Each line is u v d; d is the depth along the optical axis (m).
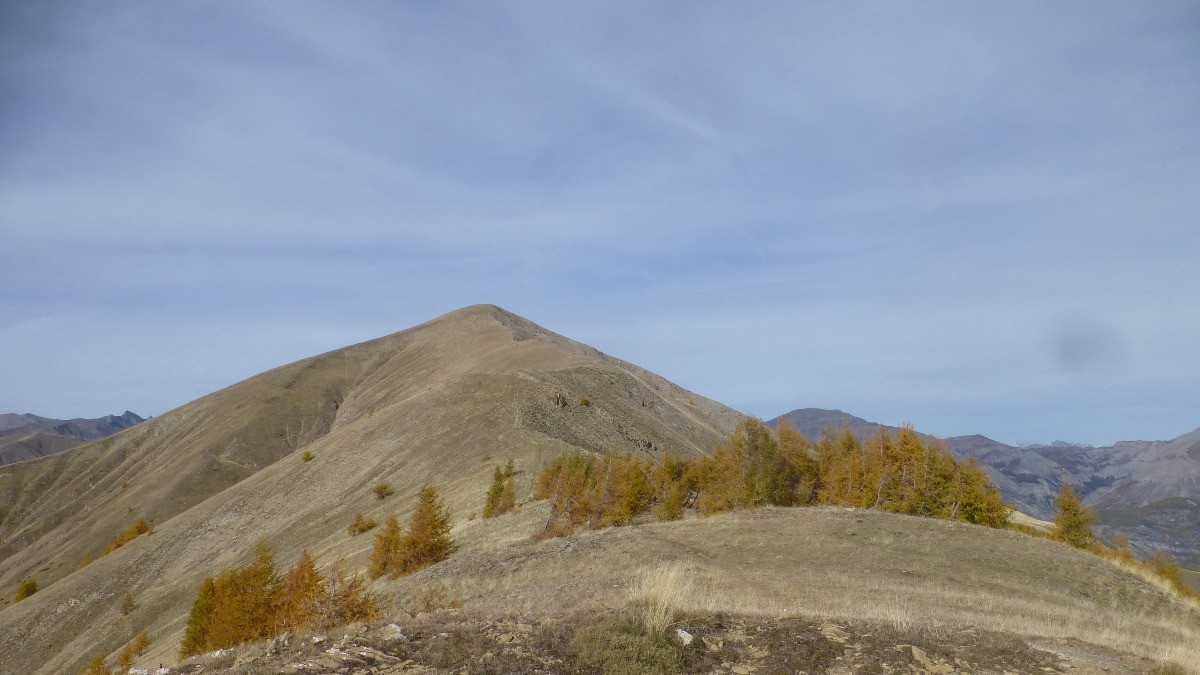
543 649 9.62
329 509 79.12
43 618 75.50
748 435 51.97
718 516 38.94
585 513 41.66
